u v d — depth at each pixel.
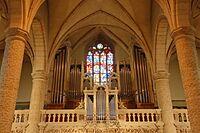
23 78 21.22
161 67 16.67
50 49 17.36
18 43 11.08
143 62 20.27
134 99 19.22
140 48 20.89
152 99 18.58
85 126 14.77
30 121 14.68
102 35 22.61
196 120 9.45
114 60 21.91
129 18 18.03
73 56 22.12
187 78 10.25
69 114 15.41
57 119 15.62
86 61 21.84
